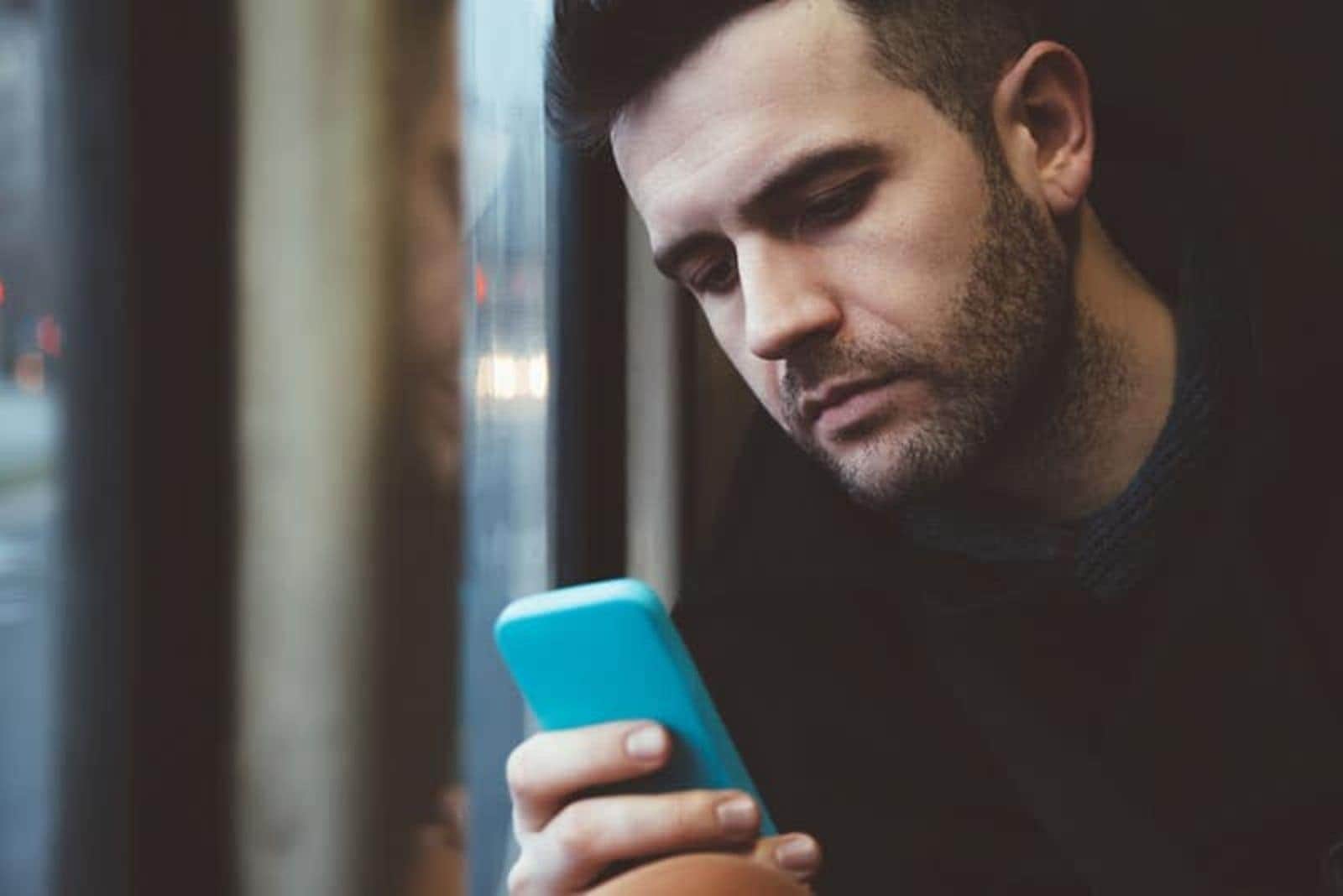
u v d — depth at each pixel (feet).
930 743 3.49
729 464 4.95
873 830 3.54
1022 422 2.90
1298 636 2.90
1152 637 3.01
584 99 2.80
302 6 2.41
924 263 2.64
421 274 2.55
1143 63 3.25
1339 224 3.00
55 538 2.32
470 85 3.93
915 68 2.66
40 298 2.32
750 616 3.80
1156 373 3.02
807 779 3.63
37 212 2.33
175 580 2.35
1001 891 3.36
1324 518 2.96
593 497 4.75
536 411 4.58
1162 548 2.93
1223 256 2.97
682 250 2.80
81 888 2.34
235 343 2.39
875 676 3.61
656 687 2.27
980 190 2.71
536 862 2.28
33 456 2.32
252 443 2.40
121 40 2.31
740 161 2.60
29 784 2.43
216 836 2.39
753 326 2.65
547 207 4.67
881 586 3.52
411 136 2.51
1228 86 3.23
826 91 2.59
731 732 3.73
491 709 4.12
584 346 4.72
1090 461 3.00
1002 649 3.11
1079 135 2.92
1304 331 2.87
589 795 2.35
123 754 2.32
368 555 2.46
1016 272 2.75
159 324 2.34
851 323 2.66
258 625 2.41
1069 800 2.98
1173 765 3.00
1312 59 3.23
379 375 2.46
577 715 2.36
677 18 2.63
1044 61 2.86
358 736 2.45
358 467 2.44
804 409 2.73
